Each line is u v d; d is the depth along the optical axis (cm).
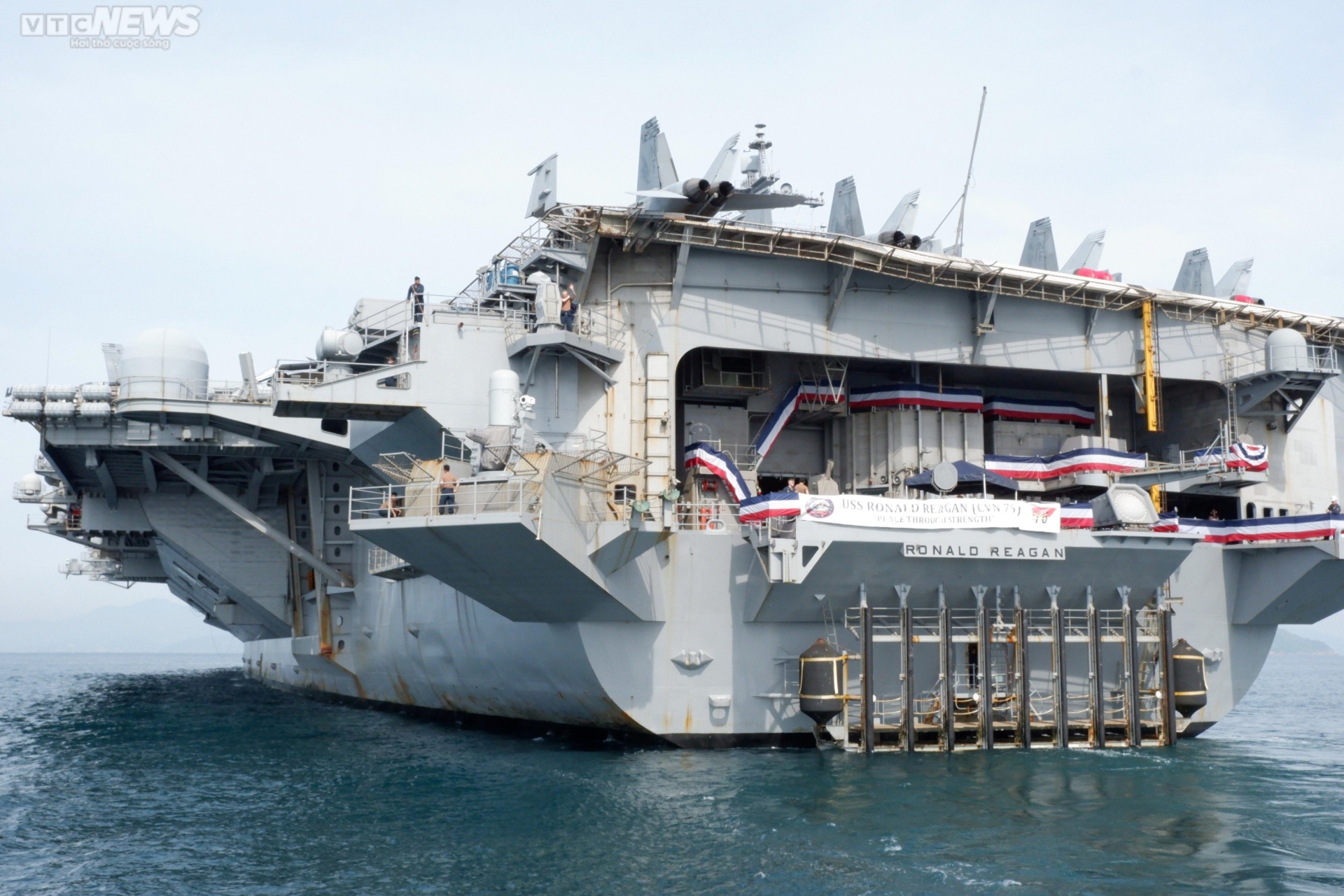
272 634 5506
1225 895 1636
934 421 3362
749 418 3444
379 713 4009
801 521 2627
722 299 3039
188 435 3544
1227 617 3250
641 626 2725
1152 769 2608
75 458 4081
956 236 3506
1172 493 3388
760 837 1922
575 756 2753
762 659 2809
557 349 2888
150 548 5409
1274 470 3591
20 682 7112
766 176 3441
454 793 2302
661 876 1702
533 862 1781
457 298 3444
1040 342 3300
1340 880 1716
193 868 1764
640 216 2836
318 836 1959
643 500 2534
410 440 3125
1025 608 2938
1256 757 2925
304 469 4078
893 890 1642
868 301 3166
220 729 3559
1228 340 3525
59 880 1709
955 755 2714
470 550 2481
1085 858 1825
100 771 2655
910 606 2841
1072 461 3212
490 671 3150
